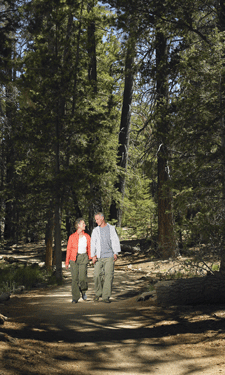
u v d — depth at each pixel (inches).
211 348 176.9
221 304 280.4
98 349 177.9
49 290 410.0
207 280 280.8
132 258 729.0
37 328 207.9
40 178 531.8
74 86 522.6
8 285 414.6
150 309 277.4
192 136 319.3
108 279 313.4
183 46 458.0
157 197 671.1
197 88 336.8
